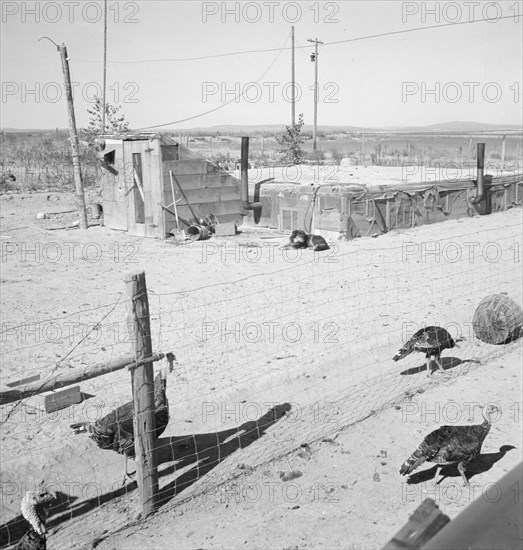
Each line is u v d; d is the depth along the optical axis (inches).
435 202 1037.2
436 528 57.7
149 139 916.0
